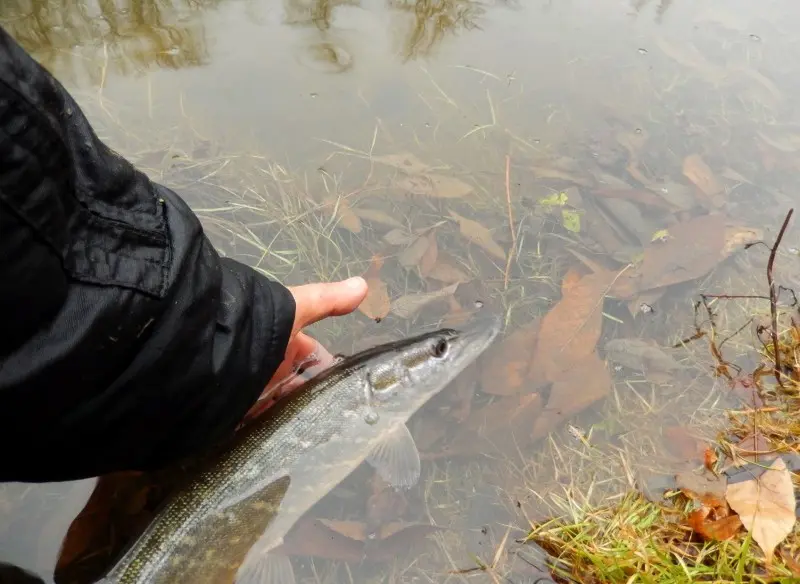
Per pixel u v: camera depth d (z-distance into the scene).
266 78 0.76
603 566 0.43
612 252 0.61
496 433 0.51
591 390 0.52
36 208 0.30
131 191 0.34
